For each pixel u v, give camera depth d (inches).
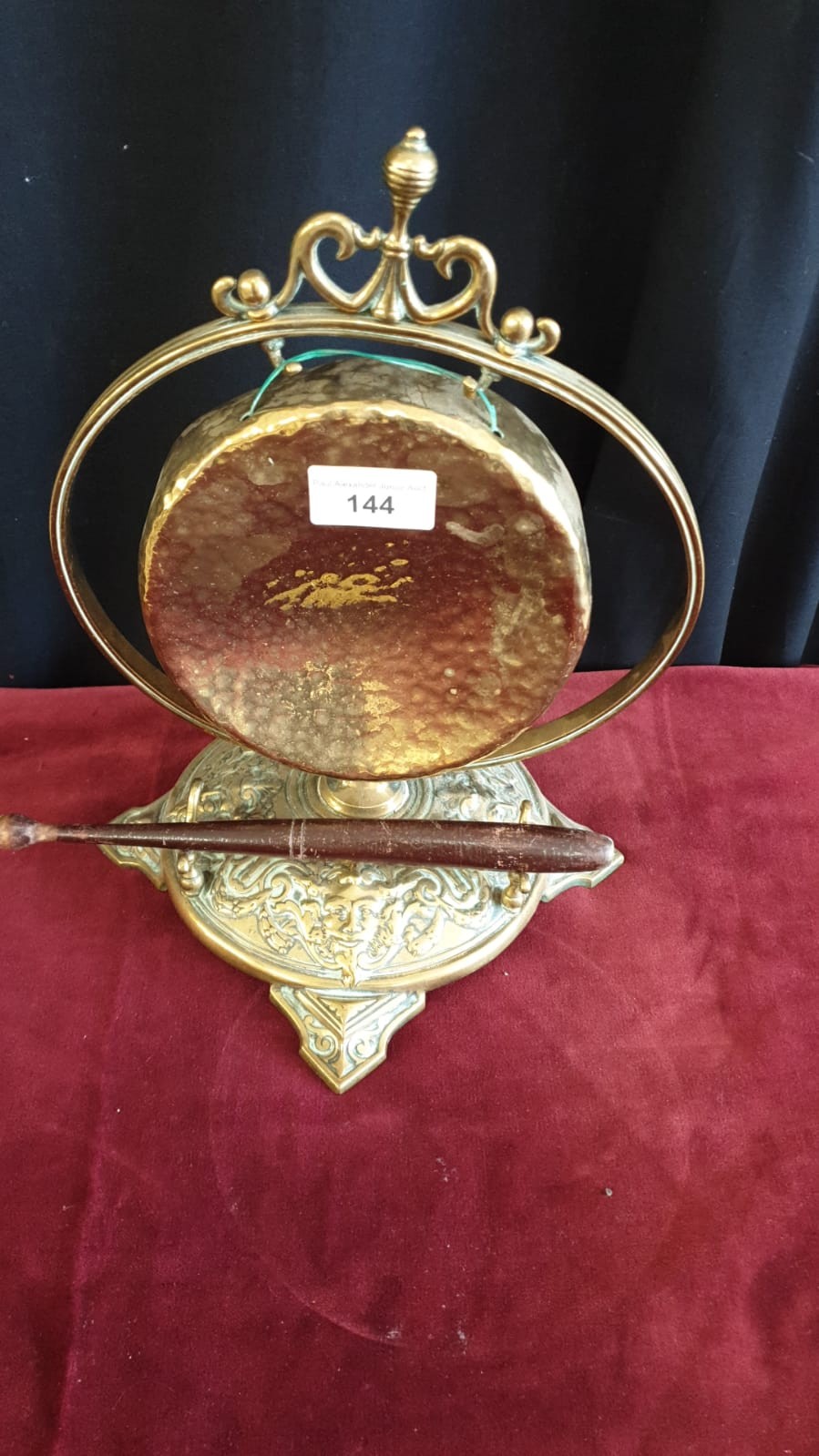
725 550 46.2
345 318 25.5
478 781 42.5
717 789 46.8
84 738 47.4
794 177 33.3
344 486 27.4
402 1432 29.2
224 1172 34.1
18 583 47.9
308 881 38.4
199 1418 29.2
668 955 40.9
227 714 34.0
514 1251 32.9
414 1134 35.4
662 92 35.0
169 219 36.7
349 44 31.9
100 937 40.1
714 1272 32.7
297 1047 37.4
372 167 35.9
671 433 41.2
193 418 43.1
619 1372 30.5
